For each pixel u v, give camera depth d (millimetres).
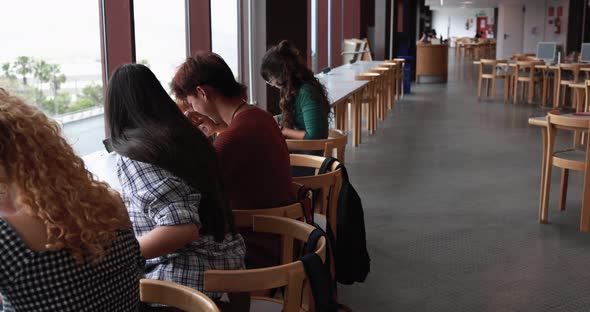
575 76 9945
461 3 25062
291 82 3428
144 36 3555
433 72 15203
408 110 10133
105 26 3086
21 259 1052
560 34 24344
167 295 1360
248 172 2207
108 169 2199
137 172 1590
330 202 2502
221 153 2193
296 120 3496
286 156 2312
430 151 6602
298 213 2189
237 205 2230
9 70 2410
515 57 14477
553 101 10938
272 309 1860
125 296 1188
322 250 1616
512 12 25938
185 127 1672
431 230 3959
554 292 3025
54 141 1106
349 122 8578
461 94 12633
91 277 1116
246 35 5340
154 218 1576
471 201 4617
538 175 5434
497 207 4461
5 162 1058
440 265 3375
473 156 6293
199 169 1649
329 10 11195
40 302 1074
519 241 3750
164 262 1744
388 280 3180
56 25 2688
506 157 6230
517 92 12070
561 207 4355
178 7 4051
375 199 4688
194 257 1733
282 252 1940
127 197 1613
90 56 2971
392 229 3979
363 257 2459
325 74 8281
